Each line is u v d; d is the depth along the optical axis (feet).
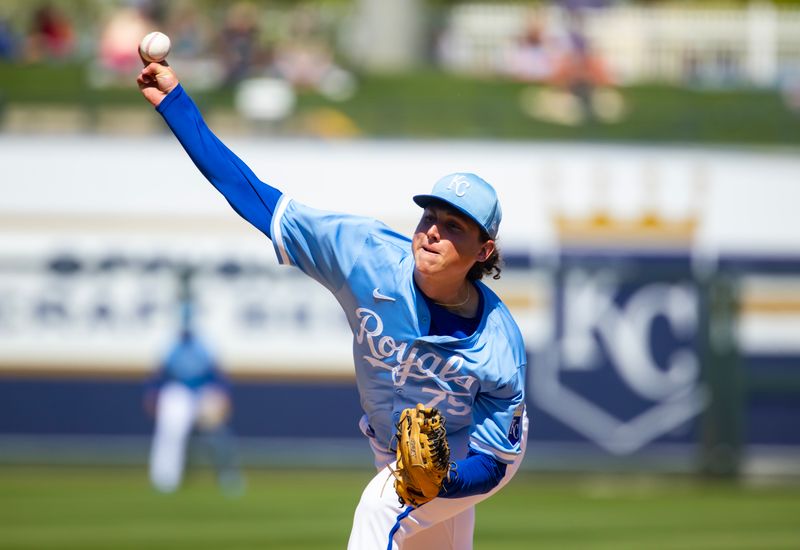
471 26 231.09
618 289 147.43
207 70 207.82
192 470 139.74
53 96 193.67
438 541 48.03
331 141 177.27
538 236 173.37
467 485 43.14
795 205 174.40
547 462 144.15
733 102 211.61
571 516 114.32
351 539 45.24
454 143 178.91
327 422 147.33
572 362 146.41
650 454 145.07
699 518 113.29
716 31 233.14
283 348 147.84
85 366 147.13
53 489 129.29
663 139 191.01
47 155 166.81
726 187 174.50
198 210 166.09
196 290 148.36
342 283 43.93
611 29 231.71
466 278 43.78
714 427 146.00
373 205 174.19
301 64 207.00
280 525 105.09
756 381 147.84
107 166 167.02
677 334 147.43
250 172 44.75
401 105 196.34
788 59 232.53
